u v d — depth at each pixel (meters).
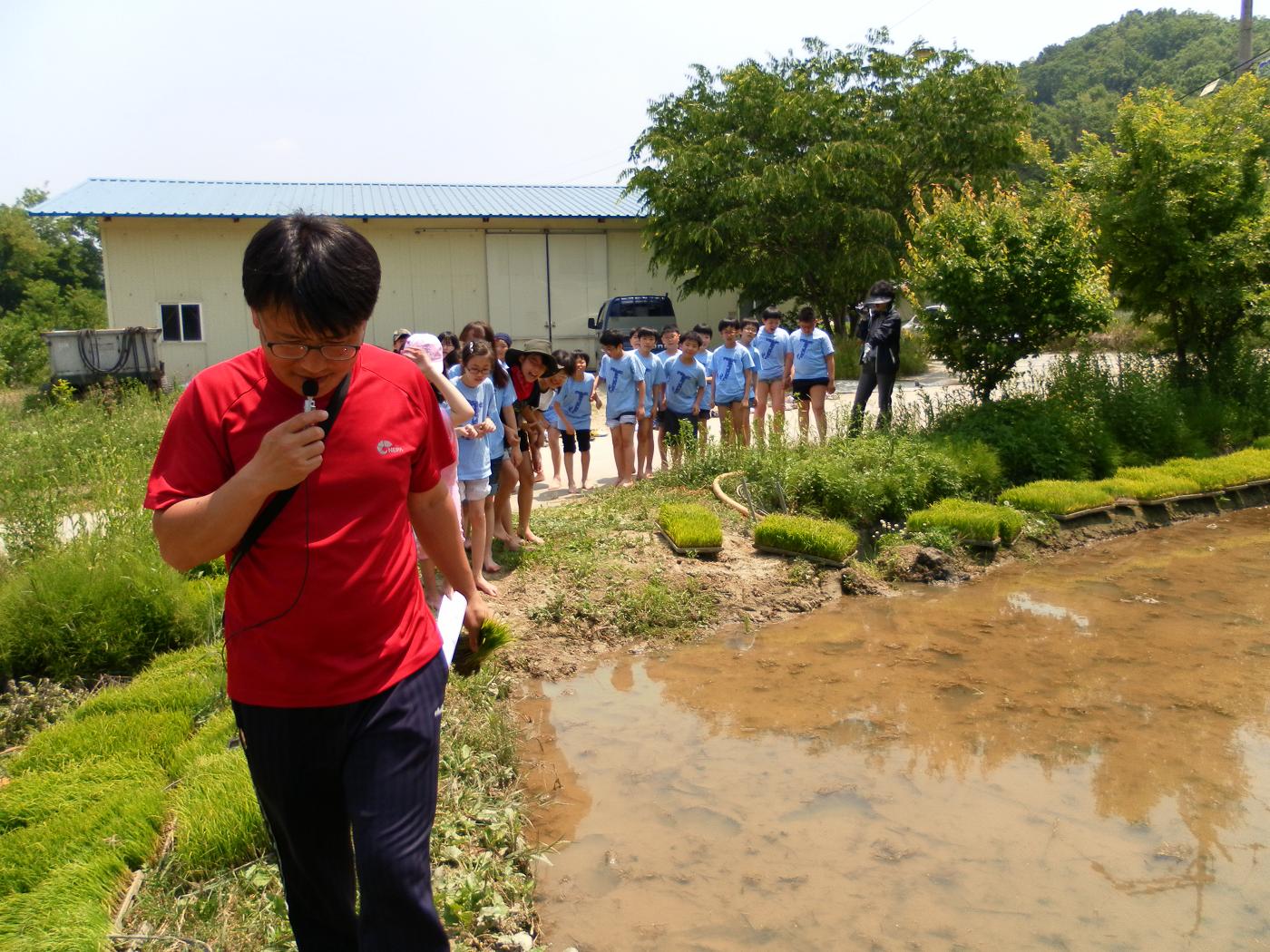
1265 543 9.75
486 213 22.92
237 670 2.50
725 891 4.12
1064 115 58.03
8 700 5.68
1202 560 9.18
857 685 6.34
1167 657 6.74
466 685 5.76
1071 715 5.84
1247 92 13.32
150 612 6.24
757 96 22.16
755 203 21.22
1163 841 4.50
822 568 8.39
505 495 7.88
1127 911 3.98
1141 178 13.21
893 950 3.74
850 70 22.61
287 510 2.40
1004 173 22.30
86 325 41.28
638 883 4.18
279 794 2.55
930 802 4.86
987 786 5.02
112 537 6.88
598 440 14.76
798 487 9.76
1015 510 9.59
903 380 20.94
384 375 2.58
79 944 3.21
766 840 4.51
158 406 14.84
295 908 2.77
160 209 20.92
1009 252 11.27
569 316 24.34
